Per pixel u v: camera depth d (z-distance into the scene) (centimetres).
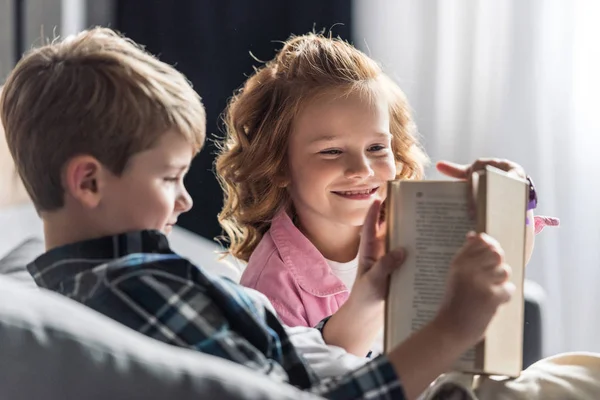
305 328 135
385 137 160
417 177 182
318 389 105
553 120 279
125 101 110
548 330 280
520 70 281
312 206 162
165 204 113
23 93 115
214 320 108
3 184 198
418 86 290
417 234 111
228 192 180
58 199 113
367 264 127
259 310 118
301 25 296
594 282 278
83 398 87
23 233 194
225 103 297
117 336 91
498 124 285
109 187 111
